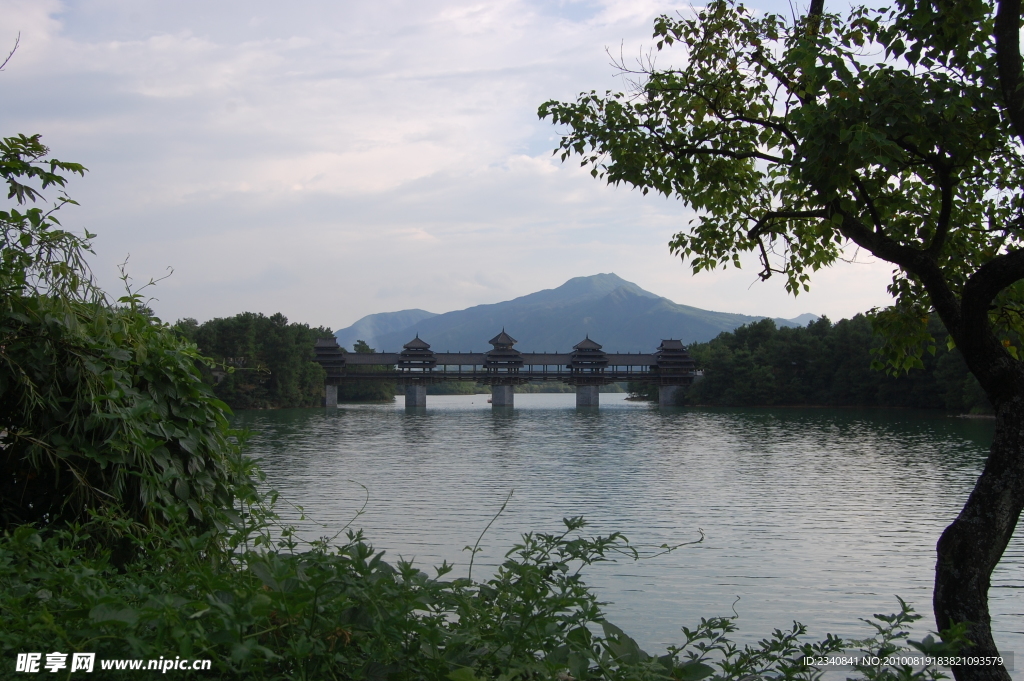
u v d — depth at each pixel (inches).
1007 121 245.9
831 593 701.9
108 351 191.6
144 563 167.5
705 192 322.0
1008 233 291.6
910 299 306.5
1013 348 287.6
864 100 232.5
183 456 201.9
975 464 1768.0
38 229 198.1
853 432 2751.0
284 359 4722.0
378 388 6628.9
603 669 133.7
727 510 1187.9
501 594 150.0
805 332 4736.7
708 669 150.1
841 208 247.6
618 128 295.7
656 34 310.3
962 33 237.8
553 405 5738.2
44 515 198.8
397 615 123.3
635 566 789.9
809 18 279.1
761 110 307.3
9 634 112.3
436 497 1284.4
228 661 114.9
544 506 1208.8
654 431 2955.2
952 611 207.5
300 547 289.0
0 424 193.0
